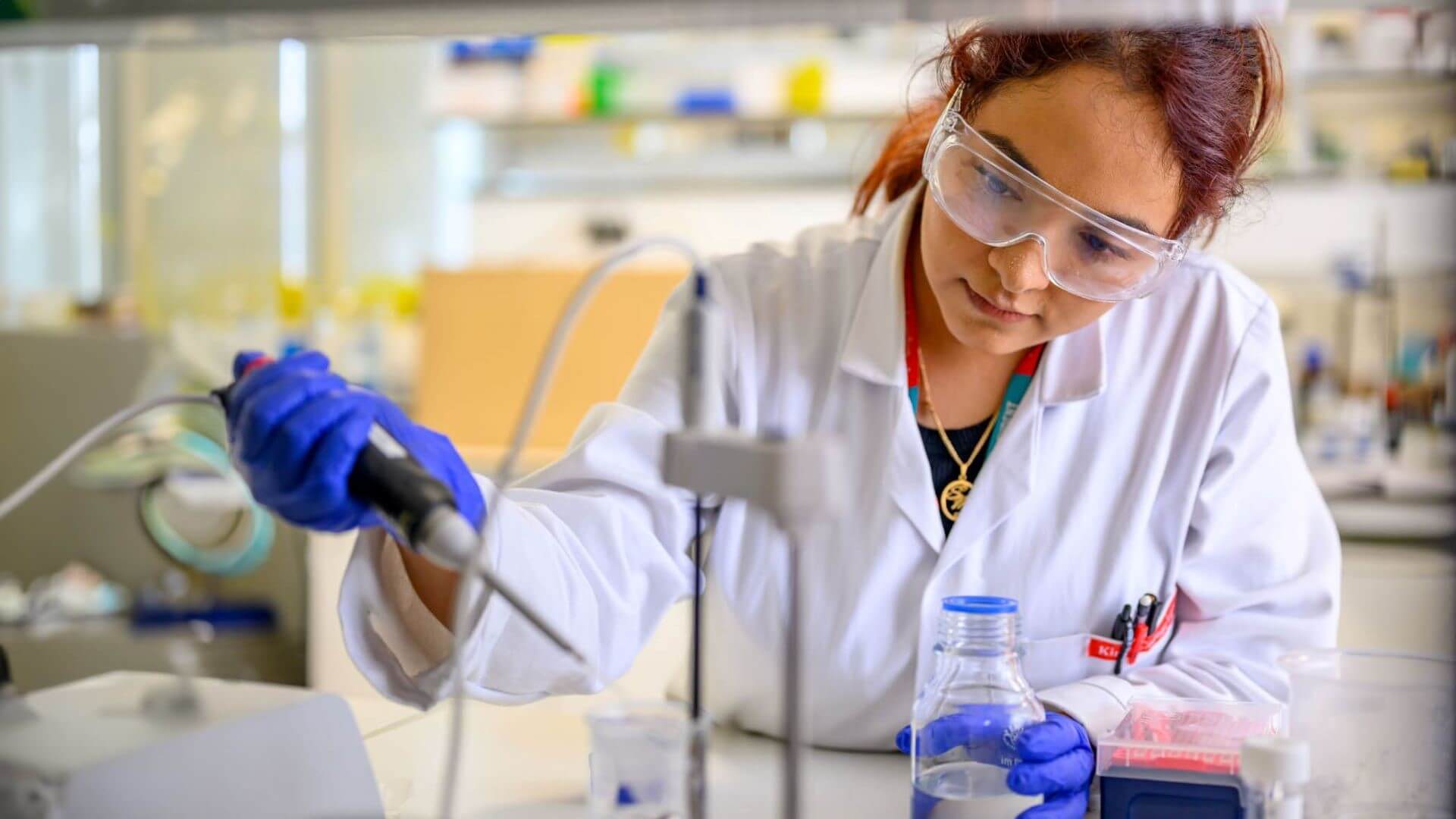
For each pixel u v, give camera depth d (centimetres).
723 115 538
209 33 103
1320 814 106
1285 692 152
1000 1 93
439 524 90
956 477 158
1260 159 148
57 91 518
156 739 94
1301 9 94
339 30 101
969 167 130
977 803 110
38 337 356
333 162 589
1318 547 164
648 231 574
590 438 150
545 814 124
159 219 548
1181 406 161
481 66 554
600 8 94
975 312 139
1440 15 97
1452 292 456
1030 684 155
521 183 583
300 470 95
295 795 102
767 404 163
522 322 279
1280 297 465
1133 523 157
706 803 100
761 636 158
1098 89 124
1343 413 415
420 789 131
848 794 136
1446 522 355
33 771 89
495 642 123
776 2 93
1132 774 110
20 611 324
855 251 167
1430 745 104
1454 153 457
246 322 504
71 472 345
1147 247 127
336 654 239
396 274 594
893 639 155
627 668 146
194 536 339
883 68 529
